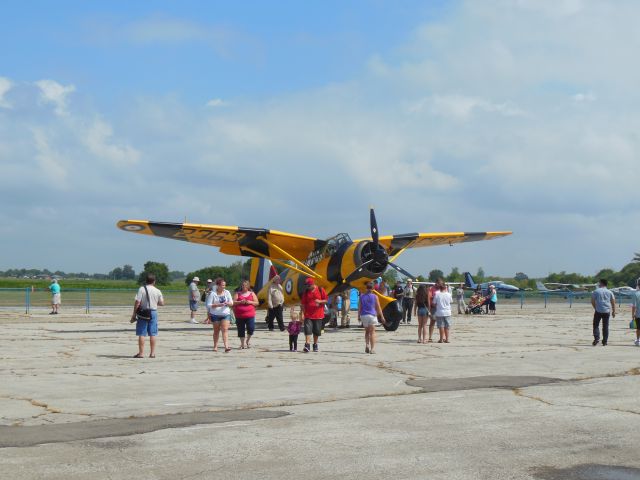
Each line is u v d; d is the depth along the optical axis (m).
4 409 8.23
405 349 15.86
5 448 6.34
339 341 18.33
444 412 8.02
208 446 6.42
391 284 50.41
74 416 7.81
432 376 11.11
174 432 6.98
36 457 6.03
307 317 15.11
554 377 10.93
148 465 5.79
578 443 6.54
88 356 14.12
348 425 7.32
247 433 6.94
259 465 5.79
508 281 103.00
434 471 5.61
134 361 13.26
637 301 16.39
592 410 8.12
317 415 7.85
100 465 5.79
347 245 22.59
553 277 110.00
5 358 13.72
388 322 21.91
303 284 24.14
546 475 5.52
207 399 8.92
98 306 42.72
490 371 11.73
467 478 5.43
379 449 6.30
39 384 10.22
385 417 7.74
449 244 29.77
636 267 105.25
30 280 87.31
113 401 8.77
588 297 63.56
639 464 5.84
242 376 11.13
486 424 7.37
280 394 9.32
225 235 23.28
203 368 12.18
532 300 60.84
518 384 10.17
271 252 24.97
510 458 6.01
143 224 21.50
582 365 12.52
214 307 15.03
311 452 6.20
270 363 12.98
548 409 8.20
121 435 6.86
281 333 21.47
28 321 27.12
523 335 20.30
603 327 16.70
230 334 20.83
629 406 8.38
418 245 28.75
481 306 35.34
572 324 26.12
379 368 12.19
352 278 22.03
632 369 11.91
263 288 26.23
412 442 6.57
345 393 9.39
